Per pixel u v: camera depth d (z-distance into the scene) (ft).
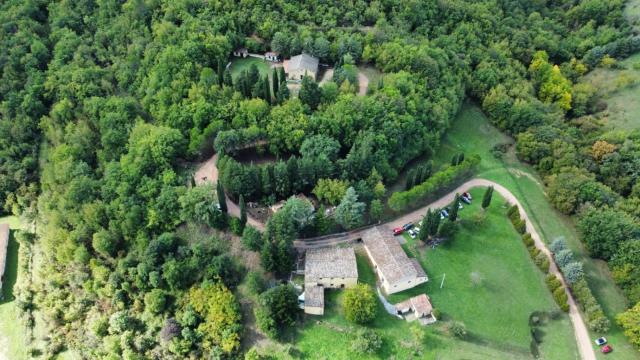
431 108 606.14
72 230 525.75
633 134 651.25
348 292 436.76
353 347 422.00
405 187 561.02
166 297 467.52
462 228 530.27
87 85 623.77
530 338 453.99
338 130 545.03
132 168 518.78
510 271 499.10
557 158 609.42
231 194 521.65
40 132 646.33
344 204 483.10
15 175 611.06
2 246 570.05
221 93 577.43
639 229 512.63
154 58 625.00
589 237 522.47
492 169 617.62
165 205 490.49
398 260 460.96
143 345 446.60
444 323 450.30
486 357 435.94
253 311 449.06
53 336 485.56
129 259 483.92
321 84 631.15
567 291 495.00
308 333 436.76
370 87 609.42
